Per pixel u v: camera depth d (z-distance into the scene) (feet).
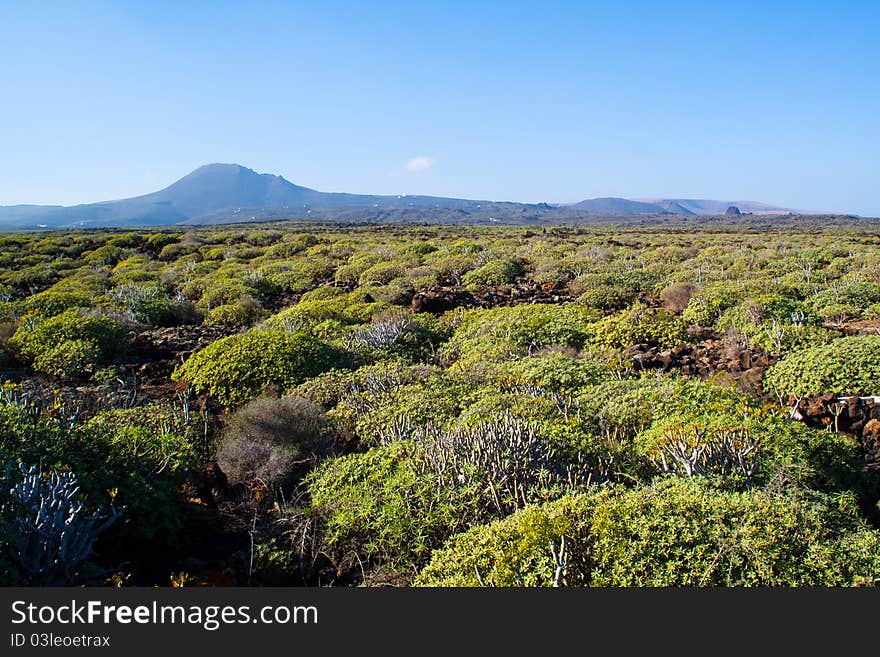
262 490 19.36
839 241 109.29
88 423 21.06
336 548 15.90
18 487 13.35
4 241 120.37
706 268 64.08
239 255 102.78
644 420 20.66
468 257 77.36
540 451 17.37
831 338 31.58
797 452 17.16
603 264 69.05
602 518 12.95
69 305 49.14
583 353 32.14
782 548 11.98
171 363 33.47
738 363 29.60
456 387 25.40
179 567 15.56
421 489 16.30
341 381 27.22
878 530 13.93
